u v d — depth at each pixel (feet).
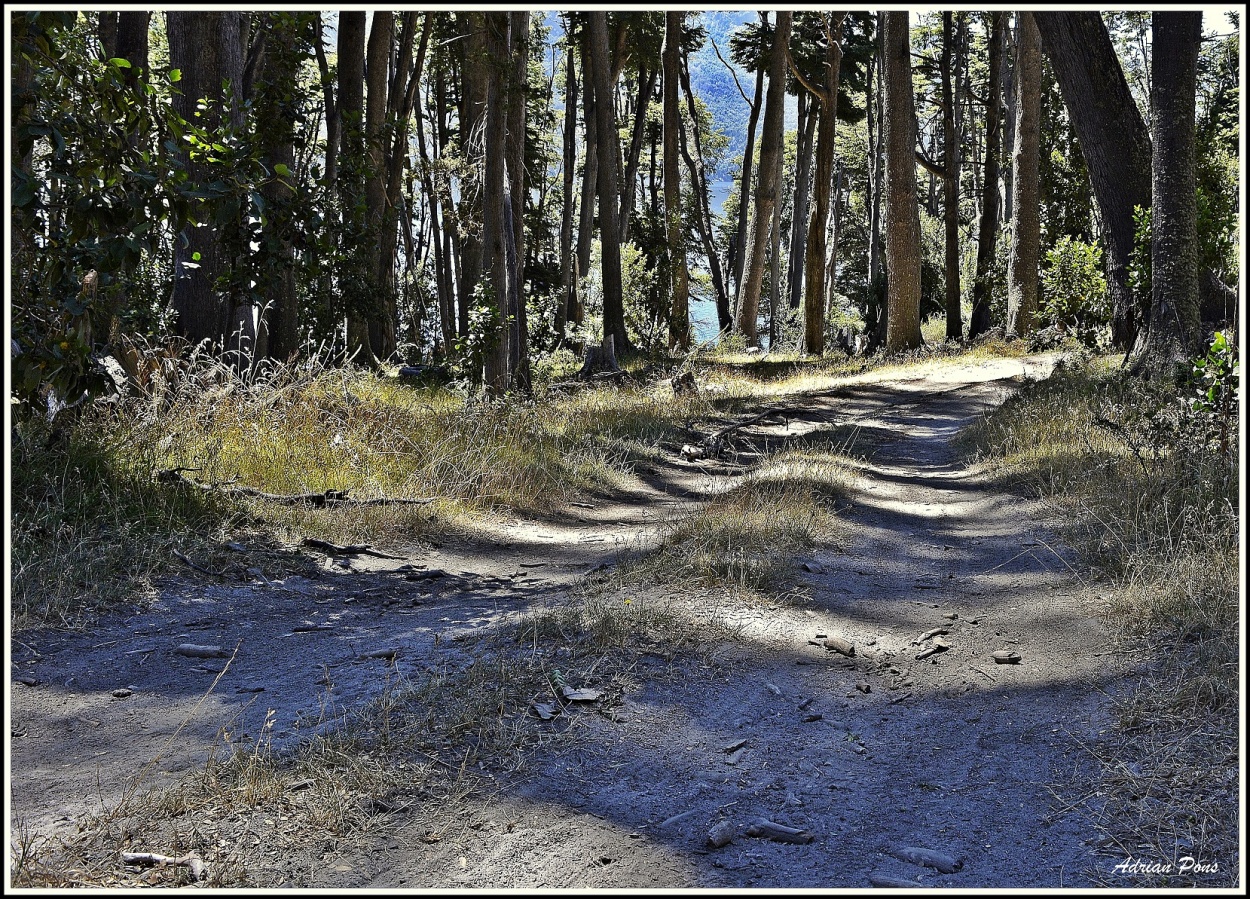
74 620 17.89
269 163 32.19
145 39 42.22
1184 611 15.67
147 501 23.82
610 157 87.51
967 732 13.57
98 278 17.94
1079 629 16.60
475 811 11.05
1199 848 9.90
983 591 20.25
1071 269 74.84
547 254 134.82
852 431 47.91
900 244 88.84
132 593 19.48
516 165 53.21
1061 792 11.51
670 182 107.14
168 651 16.92
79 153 15.55
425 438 34.53
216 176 17.35
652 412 54.85
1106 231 51.34
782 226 193.67
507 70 48.55
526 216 123.85
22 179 14.26
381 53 69.31
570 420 48.21
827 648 16.69
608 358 75.00
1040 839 10.62
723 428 52.06
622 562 22.12
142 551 21.26
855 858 10.41
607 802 11.43
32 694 14.79
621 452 43.65
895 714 14.29
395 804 11.12
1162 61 41.68
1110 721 12.97
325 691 14.70
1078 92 49.29
